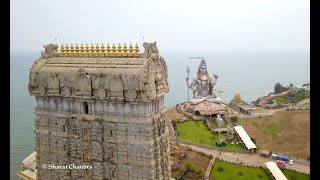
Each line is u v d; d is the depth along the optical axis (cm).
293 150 9856
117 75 4984
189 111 13612
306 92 17875
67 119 5522
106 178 5384
